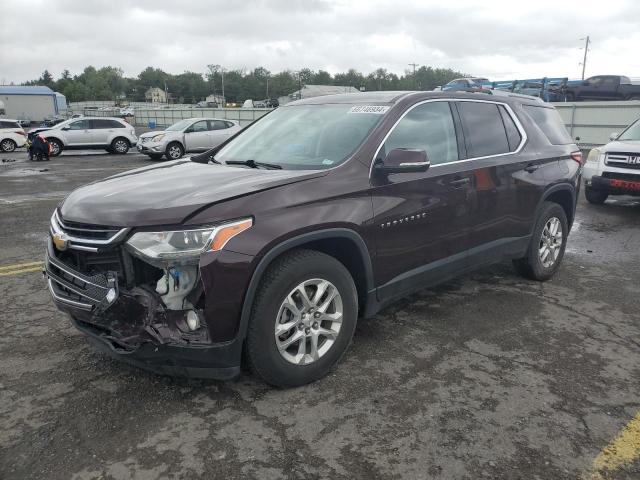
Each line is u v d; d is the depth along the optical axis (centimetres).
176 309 287
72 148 2419
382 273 363
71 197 341
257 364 308
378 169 357
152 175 368
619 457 270
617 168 920
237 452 270
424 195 383
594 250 672
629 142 938
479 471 259
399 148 374
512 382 340
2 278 537
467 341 399
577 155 560
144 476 253
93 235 296
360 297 364
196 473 255
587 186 977
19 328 414
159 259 277
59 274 321
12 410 304
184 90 15188
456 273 429
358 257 349
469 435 286
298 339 321
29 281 527
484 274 558
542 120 535
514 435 286
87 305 302
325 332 336
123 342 290
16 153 2647
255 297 300
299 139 401
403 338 402
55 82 17275
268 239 293
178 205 288
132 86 17000
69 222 308
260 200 301
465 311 456
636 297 498
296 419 298
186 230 279
